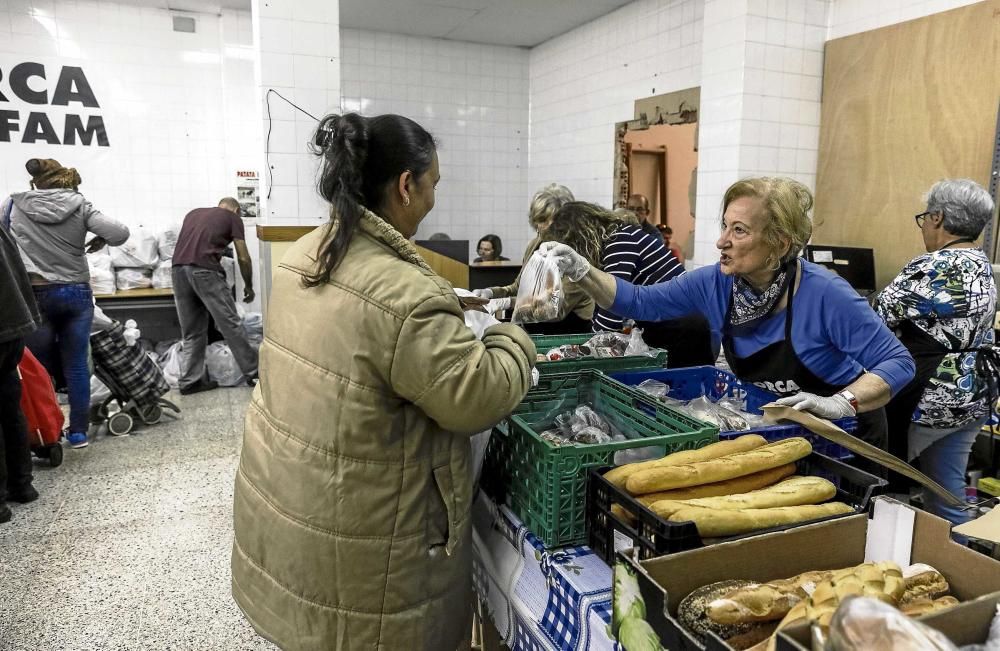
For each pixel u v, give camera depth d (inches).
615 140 221.5
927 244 93.9
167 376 199.3
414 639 45.1
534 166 270.8
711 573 36.1
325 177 44.4
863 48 145.2
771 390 63.3
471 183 265.6
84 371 145.2
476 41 254.5
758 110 151.2
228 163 234.4
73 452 143.4
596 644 38.6
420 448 43.7
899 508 38.7
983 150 124.3
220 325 187.8
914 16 137.7
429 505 44.7
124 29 218.1
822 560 39.2
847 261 144.7
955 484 94.3
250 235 238.5
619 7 212.8
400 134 44.4
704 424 49.4
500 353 43.5
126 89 221.3
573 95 241.4
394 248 44.4
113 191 225.1
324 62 159.2
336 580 43.8
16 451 116.9
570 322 104.4
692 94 188.5
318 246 45.1
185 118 229.0
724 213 56.0
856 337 56.4
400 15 221.3
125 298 207.9
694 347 92.2
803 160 158.2
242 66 228.7
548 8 214.1
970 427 92.3
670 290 67.0
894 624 22.8
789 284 57.7
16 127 211.0
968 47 125.7
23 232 135.1
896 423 93.4
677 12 191.9
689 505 40.0
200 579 96.7
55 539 106.9
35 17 208.1
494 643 59.4
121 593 93.0
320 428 42.7
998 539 35.5
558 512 45.6
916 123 135.9
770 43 149.6
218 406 177.2
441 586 46.1
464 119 260.1
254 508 47.2
